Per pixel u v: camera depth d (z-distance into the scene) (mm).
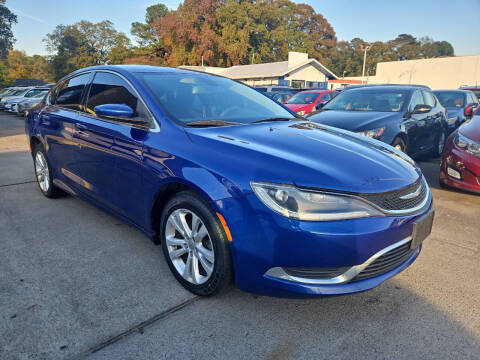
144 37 80188
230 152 2197
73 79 3818
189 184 2197
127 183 2766
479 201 4547
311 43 74875
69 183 3662
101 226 3488
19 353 1854
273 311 2248
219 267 2150
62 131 3566
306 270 1958
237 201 2006
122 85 3045
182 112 2752
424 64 35656
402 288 2541
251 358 1869
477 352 1937
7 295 2340
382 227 1984
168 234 2506
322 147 2400
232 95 3326
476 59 32344
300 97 12062
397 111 5879
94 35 79062
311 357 1883
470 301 2393
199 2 60344
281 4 75125
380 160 2369
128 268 2719
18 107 16422
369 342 1998
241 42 60250
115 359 1834
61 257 2869
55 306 2238
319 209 1903
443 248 3188
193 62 60969
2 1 87875
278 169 2012
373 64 92062
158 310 2230
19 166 6160
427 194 2436
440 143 7332
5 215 3740
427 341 2012
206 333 2041
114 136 2850
